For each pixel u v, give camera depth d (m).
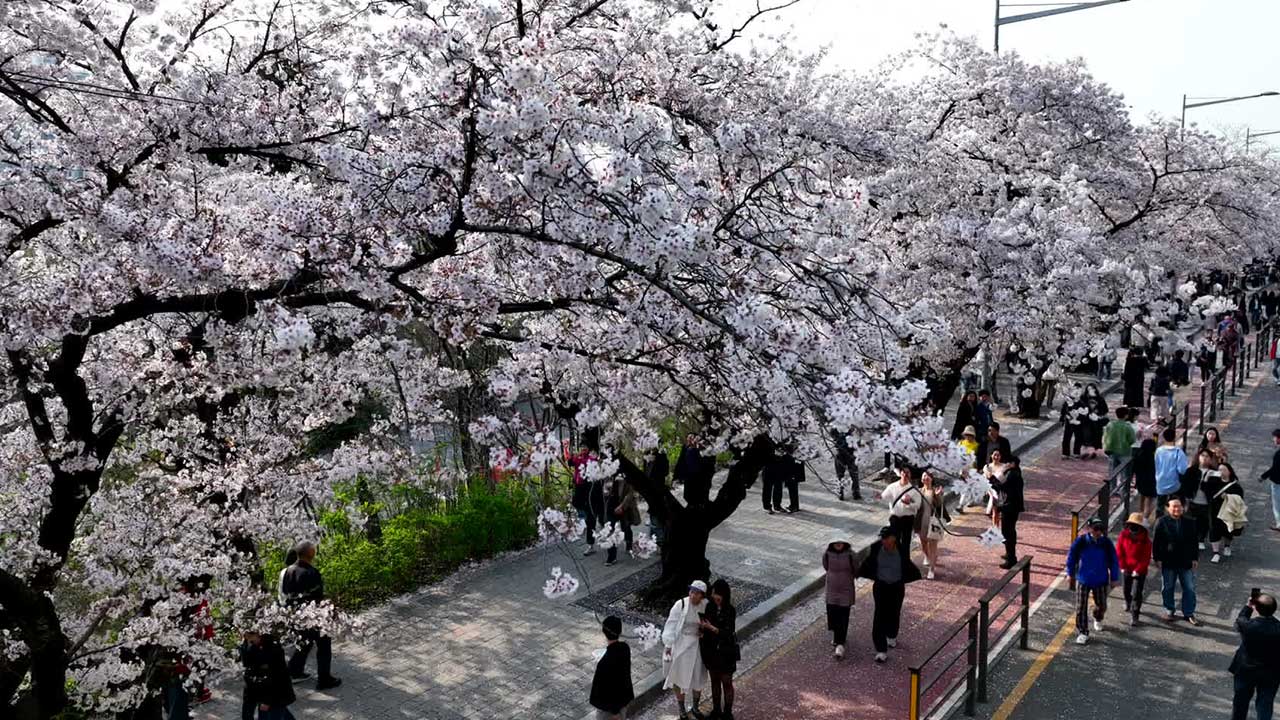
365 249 6.92
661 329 7.29
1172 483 15.30
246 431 10.54
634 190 6.61
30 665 8.09
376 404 15.20
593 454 8.54
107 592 9.27
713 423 10.98
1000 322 14.06
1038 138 17.67
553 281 7.57
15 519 8.95
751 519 17.08
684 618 9.74
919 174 14.95
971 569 14.34
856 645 11.78
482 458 15.79
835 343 7.31
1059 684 10.52
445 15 7.13
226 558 9.21
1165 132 20.77
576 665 11.34
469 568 14.85
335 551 14.21
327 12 9.57
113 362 9.06
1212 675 10.66
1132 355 24.02
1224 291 35.50
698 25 11.46
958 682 10.03
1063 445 20.91
